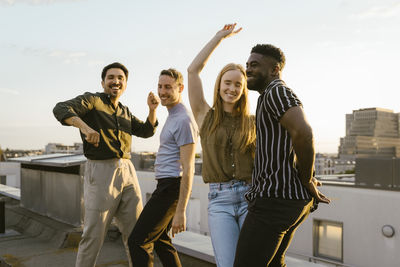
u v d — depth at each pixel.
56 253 3.66
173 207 2.45
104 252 3.72
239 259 1.56
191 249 3.12
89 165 2.70
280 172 1.50
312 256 13.96
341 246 13.25
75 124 2.26
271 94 1.46
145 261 2.35
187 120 2.35
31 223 4.60
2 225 4.46
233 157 2.01
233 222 1.97
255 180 1.62
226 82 2.04
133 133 3.18
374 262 12.24
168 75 2.42
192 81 2.28
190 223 17.67
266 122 1.54
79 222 4.18
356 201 12.97
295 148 1.40
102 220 2.65
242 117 2.05
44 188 4.88
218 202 2.02
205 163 2.07
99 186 2.65
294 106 1.39
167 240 2.64
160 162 2.47
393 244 11.87
